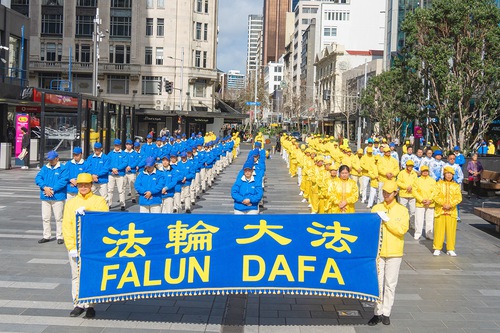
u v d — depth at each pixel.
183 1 72.75
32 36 71.00
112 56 72.56
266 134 76.50
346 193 11.80
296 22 161.12
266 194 23.27
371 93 56.53
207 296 9.01
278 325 7.70
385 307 7.75
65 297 8.71
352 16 121.25
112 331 7.31
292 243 7.54
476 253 12.73
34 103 31.22
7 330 7.24
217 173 31.12
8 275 9.88
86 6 71.31
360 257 7.57
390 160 18.19
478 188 23.56
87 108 29.14
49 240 12.76
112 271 7.38
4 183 23.75
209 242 7.51
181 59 68.75
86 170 16.75
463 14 26.53
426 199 13.89
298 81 148.75
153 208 12.90
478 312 8.43
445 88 27.55
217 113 62.72
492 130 39.78
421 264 11.58
